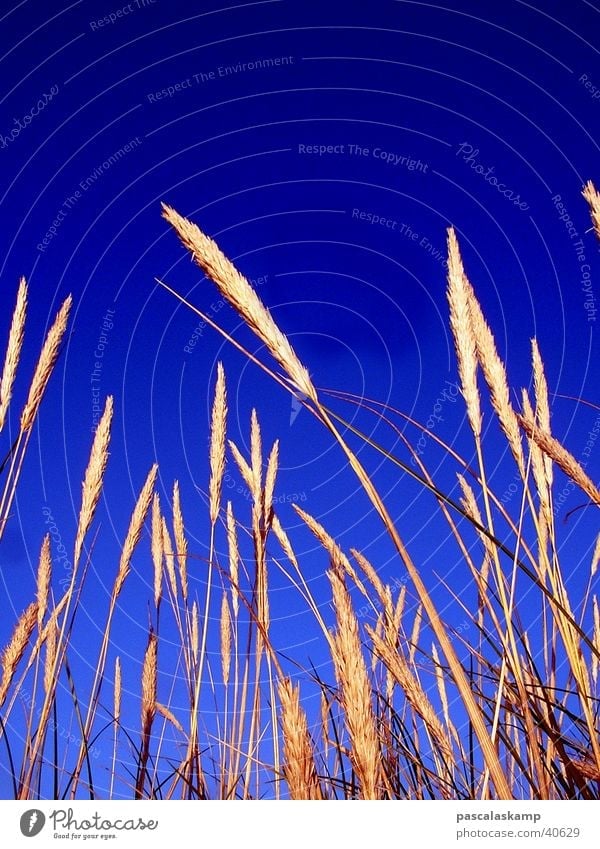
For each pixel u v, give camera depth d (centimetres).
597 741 220
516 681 223
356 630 151
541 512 240
